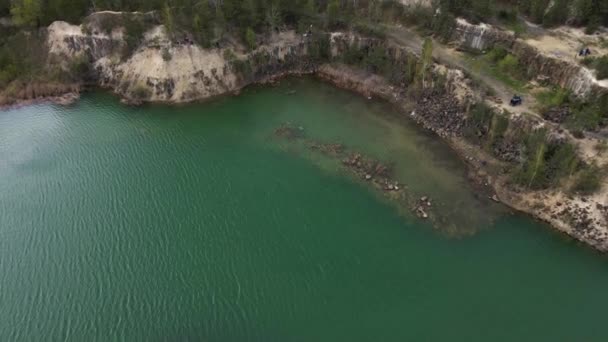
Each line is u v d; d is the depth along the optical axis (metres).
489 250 76.12
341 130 105.81
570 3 108.19
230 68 121.38
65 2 124.44
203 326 65.25
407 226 80.88
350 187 90.12
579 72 93.94
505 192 85.75
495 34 110.31
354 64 124.44
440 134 101.81
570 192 80.94
